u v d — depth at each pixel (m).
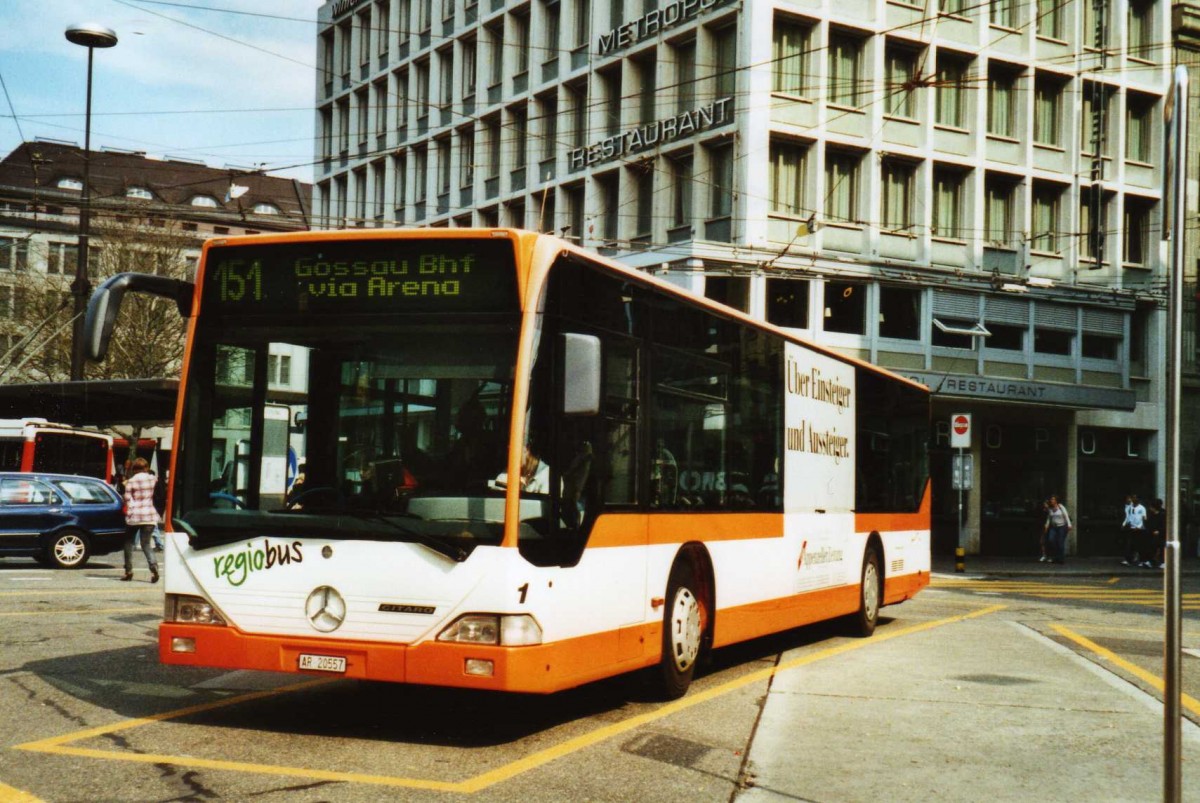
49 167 79.81
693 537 9.70
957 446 30.33
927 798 6.59
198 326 8.02
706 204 34.00
